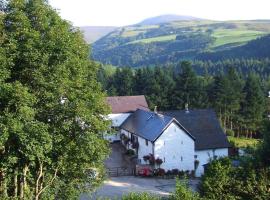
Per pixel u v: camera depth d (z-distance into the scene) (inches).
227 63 6978.4
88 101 976.3
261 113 3203.7
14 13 866.8
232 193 1087.0
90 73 1047.0
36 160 998.4
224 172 1098.1
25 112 816.3
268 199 1062.4
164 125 1991.9
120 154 2272.4
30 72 878.4
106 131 1046.4
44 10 910.4
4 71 823.7
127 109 2716.5
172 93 3368.6
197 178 1942.7
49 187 1050.1
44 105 920.3
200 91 3346.5
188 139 2025.1
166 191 1611.7
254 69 6309.1
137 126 2258.9
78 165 1011.9
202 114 2261.3
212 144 2102.6
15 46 840.9
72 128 961.5
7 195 963.3
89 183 1156.5
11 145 898.7
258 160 1248.2
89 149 944.3
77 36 1000.9
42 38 887.7
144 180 1808.6
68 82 905.5
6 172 949.2
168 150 1995.6
